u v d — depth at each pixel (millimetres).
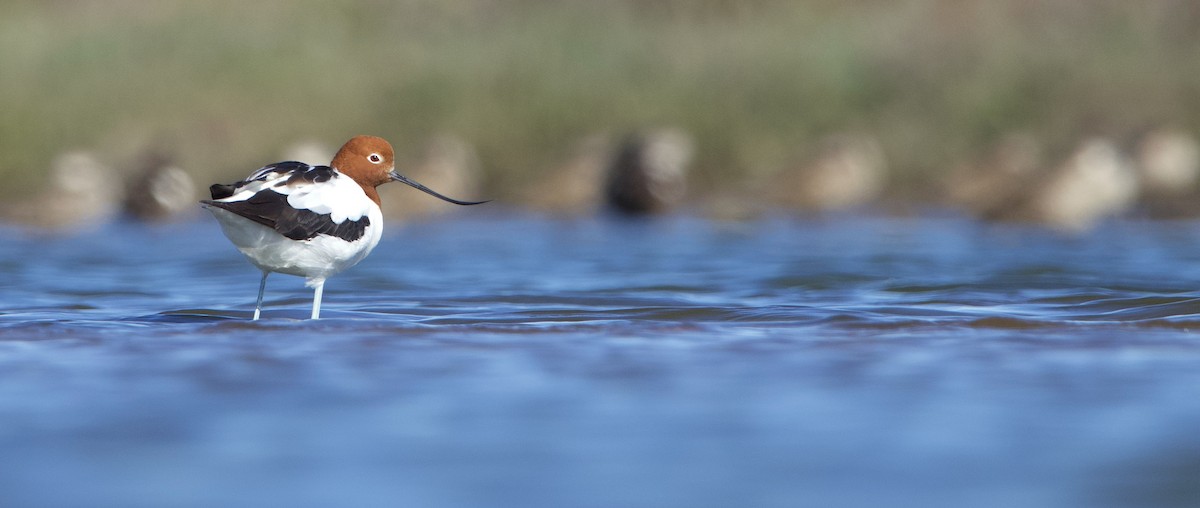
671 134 34906
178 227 30219
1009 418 9500
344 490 7887
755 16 42469
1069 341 12594
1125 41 40156
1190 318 13859
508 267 21094
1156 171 35000
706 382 10711
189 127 35281
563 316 14938
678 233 28219
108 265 21406
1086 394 10227
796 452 8688
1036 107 37812
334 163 15812
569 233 28297
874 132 37281
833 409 9797
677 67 38156
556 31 40188
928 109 37875
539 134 36625
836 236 27234
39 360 11547
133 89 35938
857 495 7816
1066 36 40469
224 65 37062
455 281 18922
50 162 34312
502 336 12977
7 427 9211
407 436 9070
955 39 40094
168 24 38875
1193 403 9898
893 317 14453
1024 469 8289
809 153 35312
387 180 15914
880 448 8750
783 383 10688
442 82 37062
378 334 13047
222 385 10555
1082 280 18328
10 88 35219
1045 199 29000
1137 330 13289
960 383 10656
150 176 31625
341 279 19172
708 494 7844
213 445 8812
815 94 37781
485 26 41062
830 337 13008
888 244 25281
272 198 13695
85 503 7633
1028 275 19062
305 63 37281
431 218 31781
